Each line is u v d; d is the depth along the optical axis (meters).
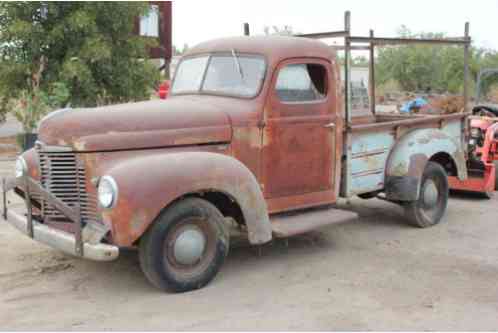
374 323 4.23
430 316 4.37
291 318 4.29
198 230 4.79
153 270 4.59
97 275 5.17
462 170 7.34
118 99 12.75
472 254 5.98
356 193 6.39
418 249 6.14
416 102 10.42
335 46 7.09
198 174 4.64
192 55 6.13
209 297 4.69
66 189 4.82
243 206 4.92
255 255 5.85
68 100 11.78
